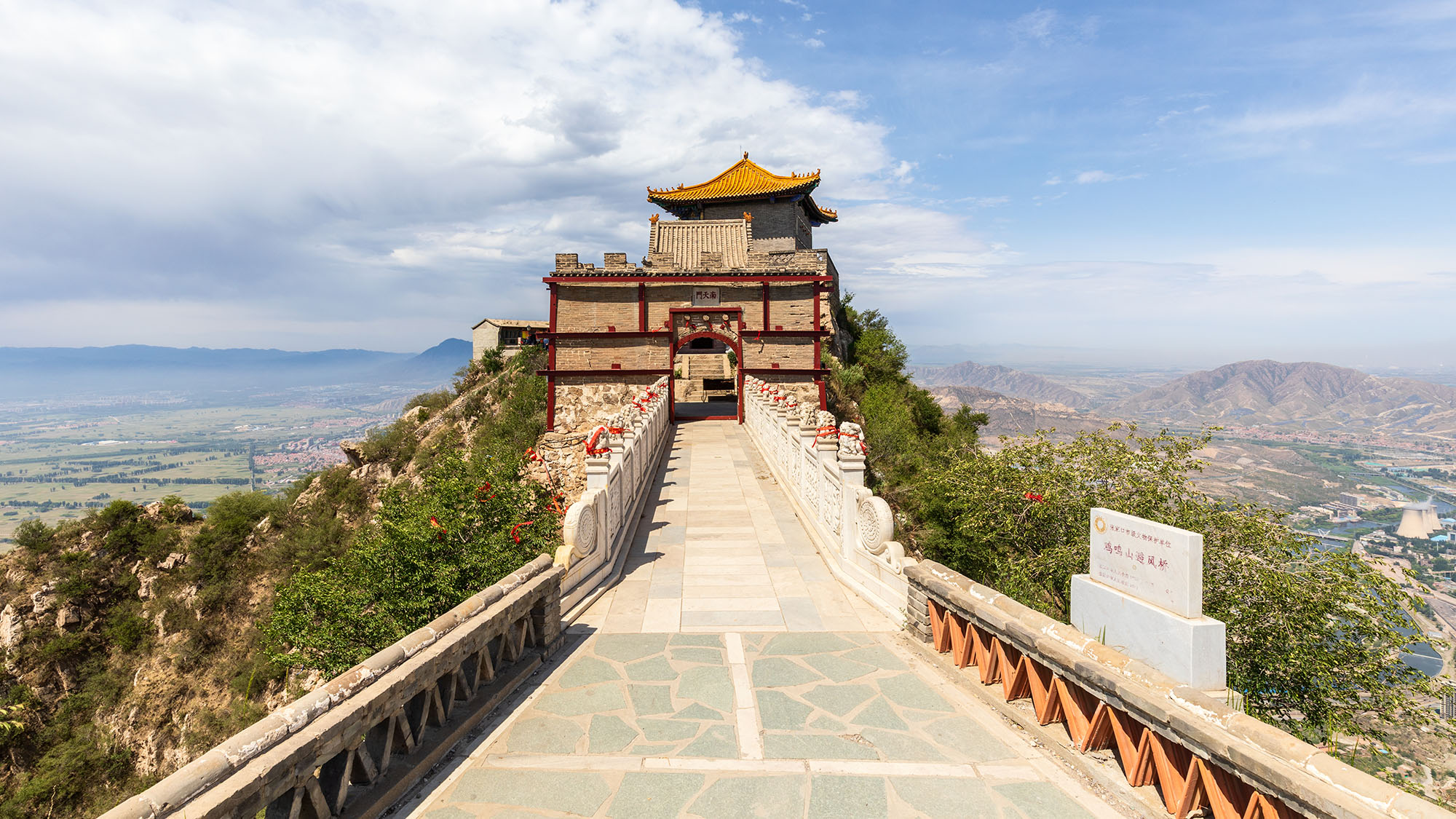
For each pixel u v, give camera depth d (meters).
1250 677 12.16
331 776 3.90
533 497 14.67
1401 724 11.22
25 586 36.50
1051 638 4.83
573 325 26.19
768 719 5.34
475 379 47.69
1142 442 15.31
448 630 5.03
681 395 36.66
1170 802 3.94
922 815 4.13
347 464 44.19
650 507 13.37
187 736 31.34
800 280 26.09
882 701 5.62
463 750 4.87
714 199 37.72
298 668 27.67
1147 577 4.64
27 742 31.78
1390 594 11.38
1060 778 4.50
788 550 10.54
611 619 7.67
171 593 36.94
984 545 18.17
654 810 4.19
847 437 9.31
